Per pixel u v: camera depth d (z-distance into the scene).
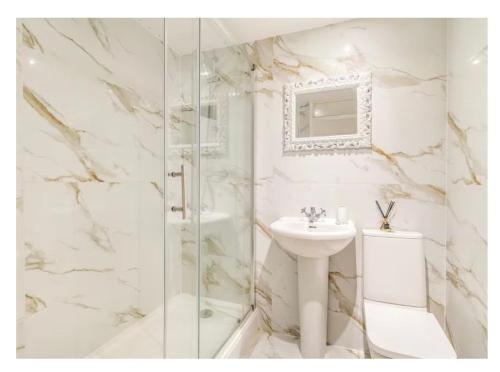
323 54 1.75
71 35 1.42
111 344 1.60
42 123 1.29
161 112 1.91
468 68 1.22
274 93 1.88
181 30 1.40
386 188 1.61
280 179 1.87
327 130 1.73
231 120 1.70
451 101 1.42
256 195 1.93
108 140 1.62
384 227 1.58
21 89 1.21
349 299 1.69
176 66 1.41
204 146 1.45
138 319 1.77
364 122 1.64
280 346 1.74
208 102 1.48
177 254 1.37
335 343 1.72
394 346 1.05
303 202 1.80
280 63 1.86
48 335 1.32
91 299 1.52
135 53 1.77
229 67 1.67
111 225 1.63
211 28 1.50
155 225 1.91
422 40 1.54
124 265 1.70
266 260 1.92
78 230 1.46
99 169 1.57
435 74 1.52
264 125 1.91
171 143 1.35
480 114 1.11
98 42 1.55
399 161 1.58
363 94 1.64
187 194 1.38
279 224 1.60
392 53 1.60
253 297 1.93
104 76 1.59
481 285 1.11
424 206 1.54
